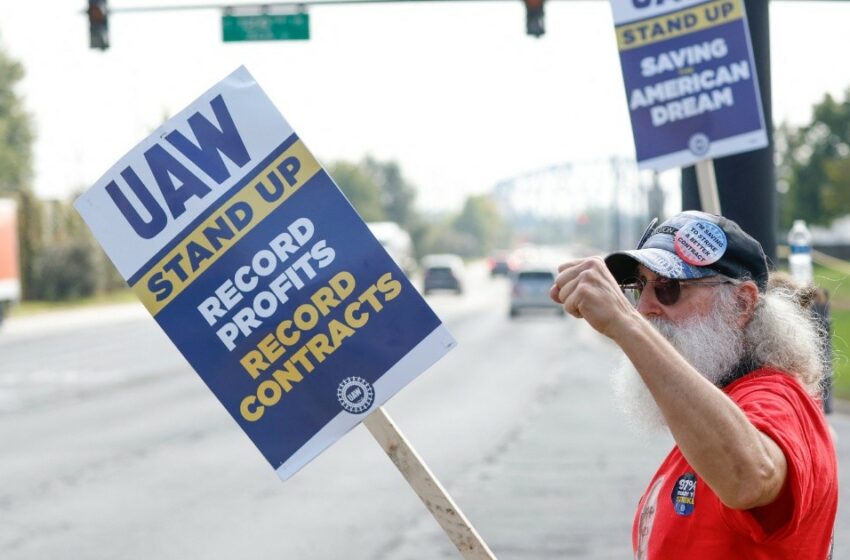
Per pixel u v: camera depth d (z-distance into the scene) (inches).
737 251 109.8
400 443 123.7
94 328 1647.4
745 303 109.7
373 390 125.6
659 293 110.5
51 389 836.0
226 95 128.2
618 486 419.8
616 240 3267.7
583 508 382.6
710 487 95.0
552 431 565.6
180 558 323.3
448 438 548.4
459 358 1040.8
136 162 128.6
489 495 405.4
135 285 128.9
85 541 345.1
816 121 2395.4
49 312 2026.3
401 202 5974.4
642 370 94.3
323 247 126.9
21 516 382.0
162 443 551.8
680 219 112.3
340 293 126.5
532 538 340.8
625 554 321.1
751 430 93.8
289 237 127.2
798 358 109.7
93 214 129.0
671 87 250.4
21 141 3526.1
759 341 109.6
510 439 541.3
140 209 128.6
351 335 126.1
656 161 251.4
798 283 118.6
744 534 101.4
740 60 247.4
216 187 128.0
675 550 105.7
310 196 127.3
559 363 982.4
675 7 249.1
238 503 399.9
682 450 94.0
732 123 247.8
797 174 2413.9
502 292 2719.0
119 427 615.5
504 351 1117.1
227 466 481.4
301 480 443.8
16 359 1129.4
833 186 2174.0
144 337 1461.6
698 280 109.3
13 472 469.7
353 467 472.1
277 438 126.8
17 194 2245.3
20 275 2252.7
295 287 127.0
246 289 127.5
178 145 128.5
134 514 383.6
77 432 596.4
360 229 126.6
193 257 128.1
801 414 103.0
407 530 354.3
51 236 2332.7
